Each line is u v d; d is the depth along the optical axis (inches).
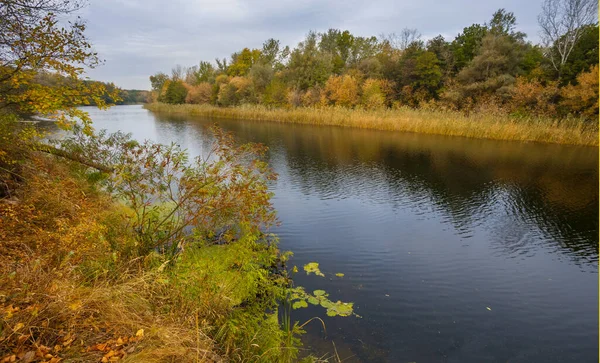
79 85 247.3
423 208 383.6
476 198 416.8
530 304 213.9
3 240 168.9
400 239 304.0
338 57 1846.7
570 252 282.8
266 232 311.6
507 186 462.6
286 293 212.1
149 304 142.9
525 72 1130.7
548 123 832.9
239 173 215.2
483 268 256.2
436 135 936.3
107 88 263.9
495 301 216.2
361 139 877.8
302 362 154.6
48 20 223.9
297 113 1346.0
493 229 327.3
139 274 157.1
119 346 111.7
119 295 133.0
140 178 214.8
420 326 190.2
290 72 1675.7
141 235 206.2
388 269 251.4
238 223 238.5
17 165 255.3
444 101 1177.4
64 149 325.7
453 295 221.0
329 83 1457.9
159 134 1016.9
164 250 210.8
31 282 125.6
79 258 161.8
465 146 765.3
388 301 212.1
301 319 189.2
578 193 429.7
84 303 120.4
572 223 340.8
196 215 204.7
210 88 2308.1
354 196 424.2
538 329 191.6
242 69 2294.5
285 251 276.7
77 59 235.6
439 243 297.7
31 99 225.0
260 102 1689.2
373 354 167.6
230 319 160.1
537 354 173.3
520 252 282.2
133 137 935.7
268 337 159.5
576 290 229.8
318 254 273.0
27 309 110.3
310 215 359.9
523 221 345.7
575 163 588.1
